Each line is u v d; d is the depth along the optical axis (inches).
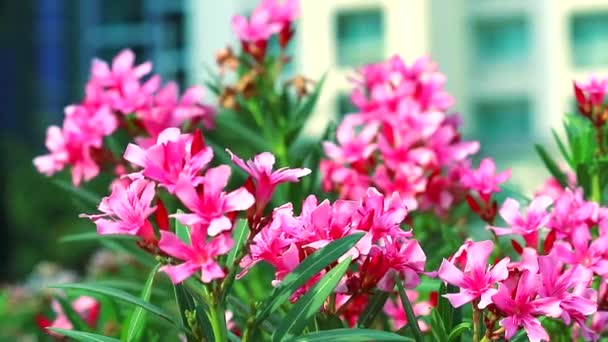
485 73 559.5
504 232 50.2
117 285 65.2
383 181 63.7
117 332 65.7
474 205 56.9
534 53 554.3
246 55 75.4
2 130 524.4
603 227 48.8
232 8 574.2
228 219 39.9
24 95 539.2
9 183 389.1
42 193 378.0
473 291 43.1
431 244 65.2
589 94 57.7
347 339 40.4
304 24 561.0
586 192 58.0
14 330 115.3
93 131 67.0
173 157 40.9
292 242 42.7
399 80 67.6
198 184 40.4
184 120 70.4
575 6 547.8
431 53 558.6
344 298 46.6
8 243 379.6
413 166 63.7
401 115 65.1
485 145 547.8
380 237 43.7
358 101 66.7
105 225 41.9
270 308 41.8
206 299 41.7
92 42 578.6
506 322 42.1
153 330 64.3
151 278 42.8
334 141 69.5
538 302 42.6
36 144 486.0
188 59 581.9
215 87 73.7
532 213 50.2
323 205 42.6
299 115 72.2
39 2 559.2
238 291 65.2
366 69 68.4
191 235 40.2
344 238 41.4
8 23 542.6
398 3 559.2
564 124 59.7
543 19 552.1
